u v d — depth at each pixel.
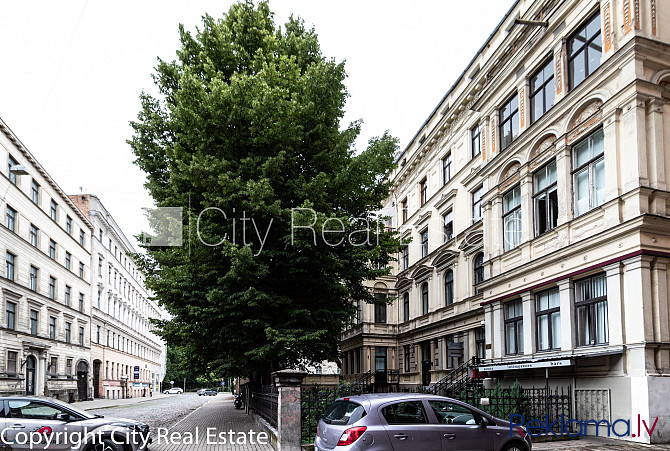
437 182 28.78
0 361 30.20
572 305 14.85
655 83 13.31
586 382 14.00
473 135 25.06
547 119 16.36
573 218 15.14
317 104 16.89
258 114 15.59
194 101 16.28
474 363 21.81
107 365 55.03
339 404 9.33
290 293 17.70
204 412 27.94
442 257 26.77
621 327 12.93
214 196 15.77
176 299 17.03
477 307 23.00
